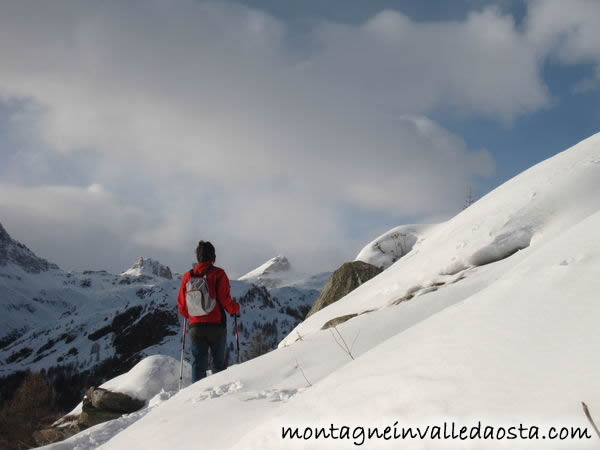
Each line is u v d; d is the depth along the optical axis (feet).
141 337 612.29
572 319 4.94
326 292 43.47
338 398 5.69
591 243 7.09
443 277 23.20
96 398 24.70
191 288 18.19
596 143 26.55
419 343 6.15
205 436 9.30
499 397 4.25
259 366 15.16
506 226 23.17
